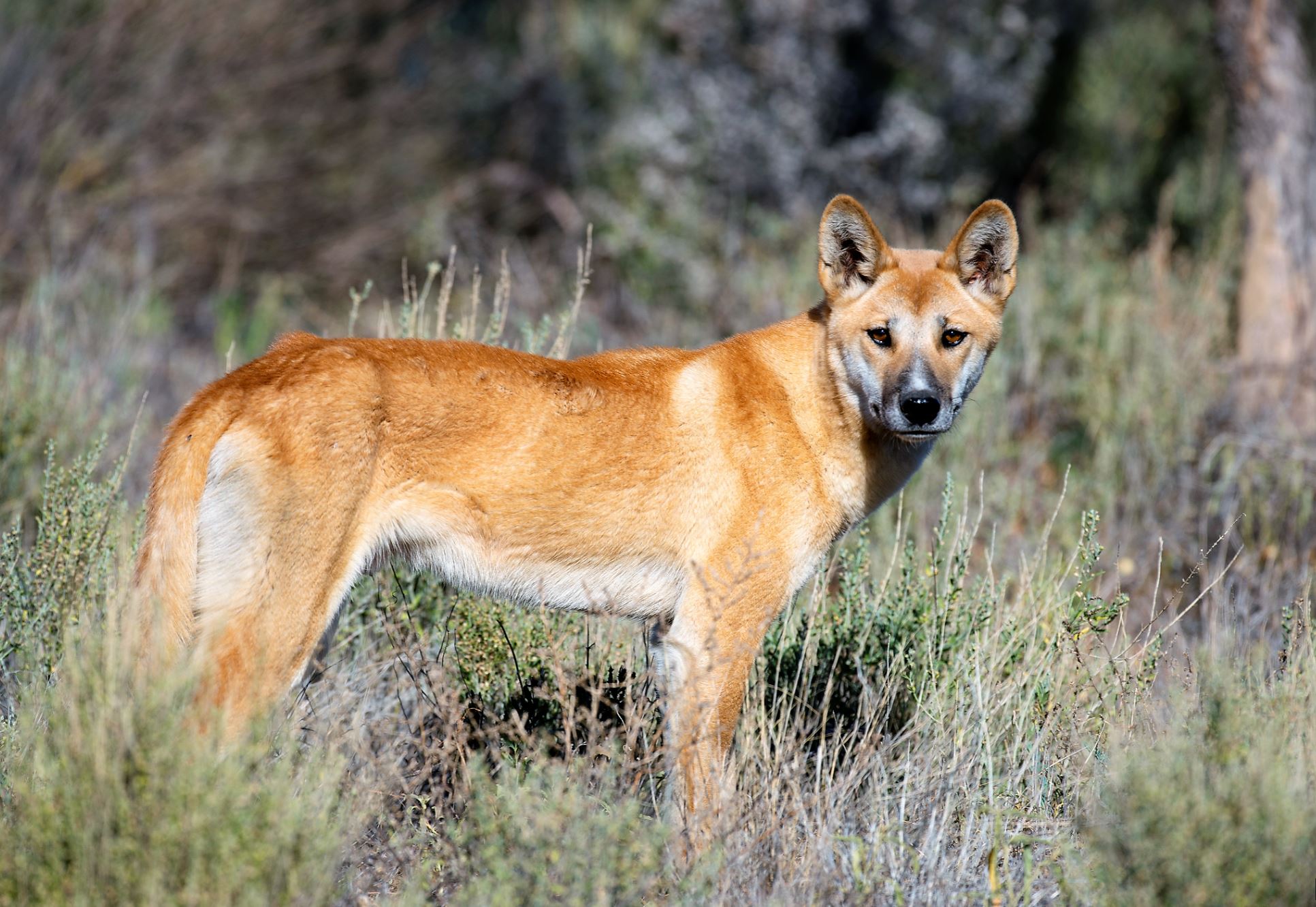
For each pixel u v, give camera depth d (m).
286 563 11.40
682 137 41.41
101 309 28.84
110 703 9.37
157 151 38.75
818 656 14.48
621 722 13.04
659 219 37.03
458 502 12.28
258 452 11.39
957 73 42.00
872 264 13.51
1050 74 44.38
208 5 39.66
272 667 11.38
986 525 20.48
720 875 10.59
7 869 9.16
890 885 10.93
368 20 45.72
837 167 41.09
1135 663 13.52
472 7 51.91
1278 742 10.43
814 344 13.72
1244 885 9.41
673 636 12.85
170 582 11.29
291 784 9.91
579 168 43.28
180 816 9.02
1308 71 26.03
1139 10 44.28
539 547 12.66
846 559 15.50
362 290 39.28
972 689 13.24
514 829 10.20
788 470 13.20
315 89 42.41
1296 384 22.78
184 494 11.38
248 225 38.84
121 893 8.93
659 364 13.34
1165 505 20.64
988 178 43.47
